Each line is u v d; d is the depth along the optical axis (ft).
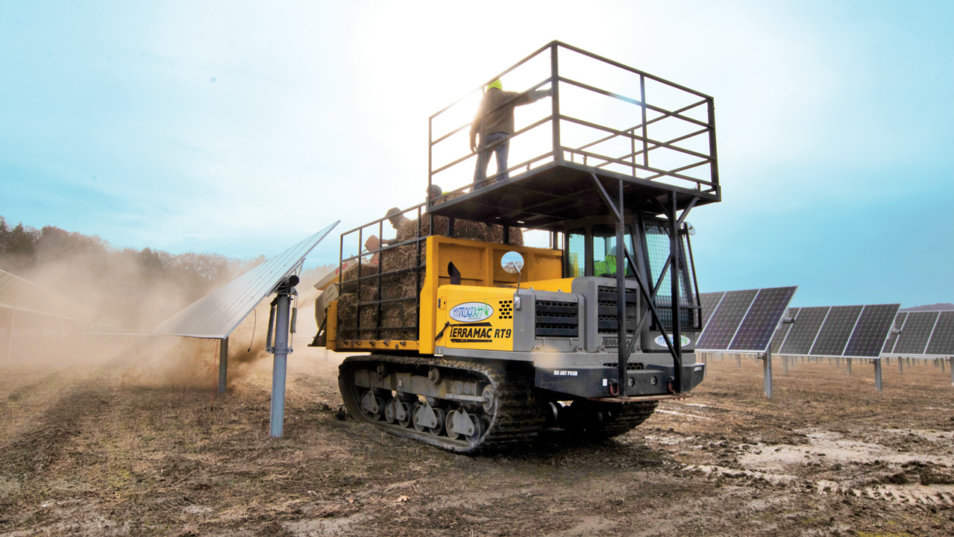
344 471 20.52
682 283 25.35
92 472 19.34
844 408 39.06
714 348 48.57
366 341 30.81
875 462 22.65
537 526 14.84
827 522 15.30
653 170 22.74
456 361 24.26
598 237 25.34
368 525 14.66
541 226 29.89
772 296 48.24
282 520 14.93
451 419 25.84
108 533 13.73
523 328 20.98
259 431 27.48
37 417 29.99
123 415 31.12
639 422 27.22
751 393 48.21
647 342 23.26
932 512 16.21
